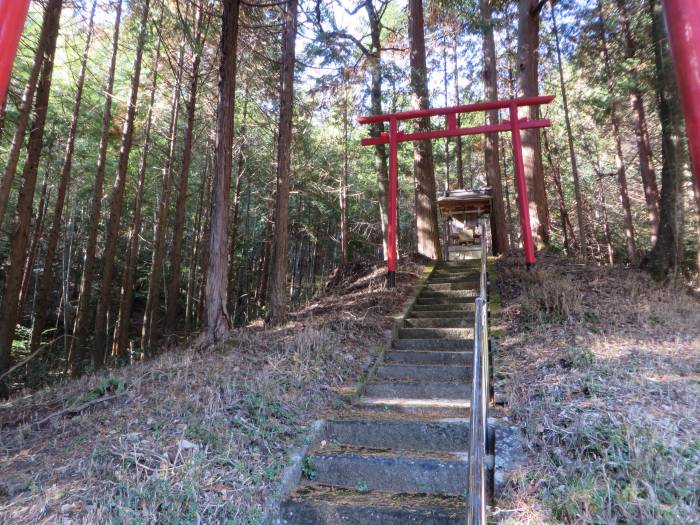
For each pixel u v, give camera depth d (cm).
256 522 319
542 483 323
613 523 271
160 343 1462
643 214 2417
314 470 399
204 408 444
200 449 383
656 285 741
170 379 532
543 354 543
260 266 2495
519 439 374
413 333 748
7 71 137
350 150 2200
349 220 2612
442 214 1584
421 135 926
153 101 1466
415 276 1080
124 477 339
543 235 1328
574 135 2212
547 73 1980
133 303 2642
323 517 340
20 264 912
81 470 355
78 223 2391
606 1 1034
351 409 505
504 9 1577
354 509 340
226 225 753
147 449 378
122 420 438
